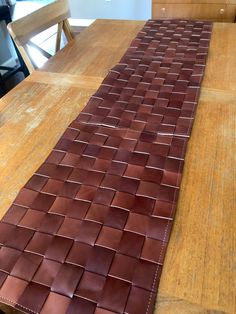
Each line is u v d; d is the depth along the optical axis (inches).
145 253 18.9
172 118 30.5
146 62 41.3
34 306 17.0
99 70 41.4
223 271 17.8
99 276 17.9
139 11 127.3
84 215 21.4
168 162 25.4
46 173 25.2
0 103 35.1
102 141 28.2
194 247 19.1
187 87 35.1
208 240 19.5
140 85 36.3
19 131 30.6
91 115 31.9
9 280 18.1
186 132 28.5
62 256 19.1
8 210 22.3
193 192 22.7
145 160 25.7
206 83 36.0
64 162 26.3
